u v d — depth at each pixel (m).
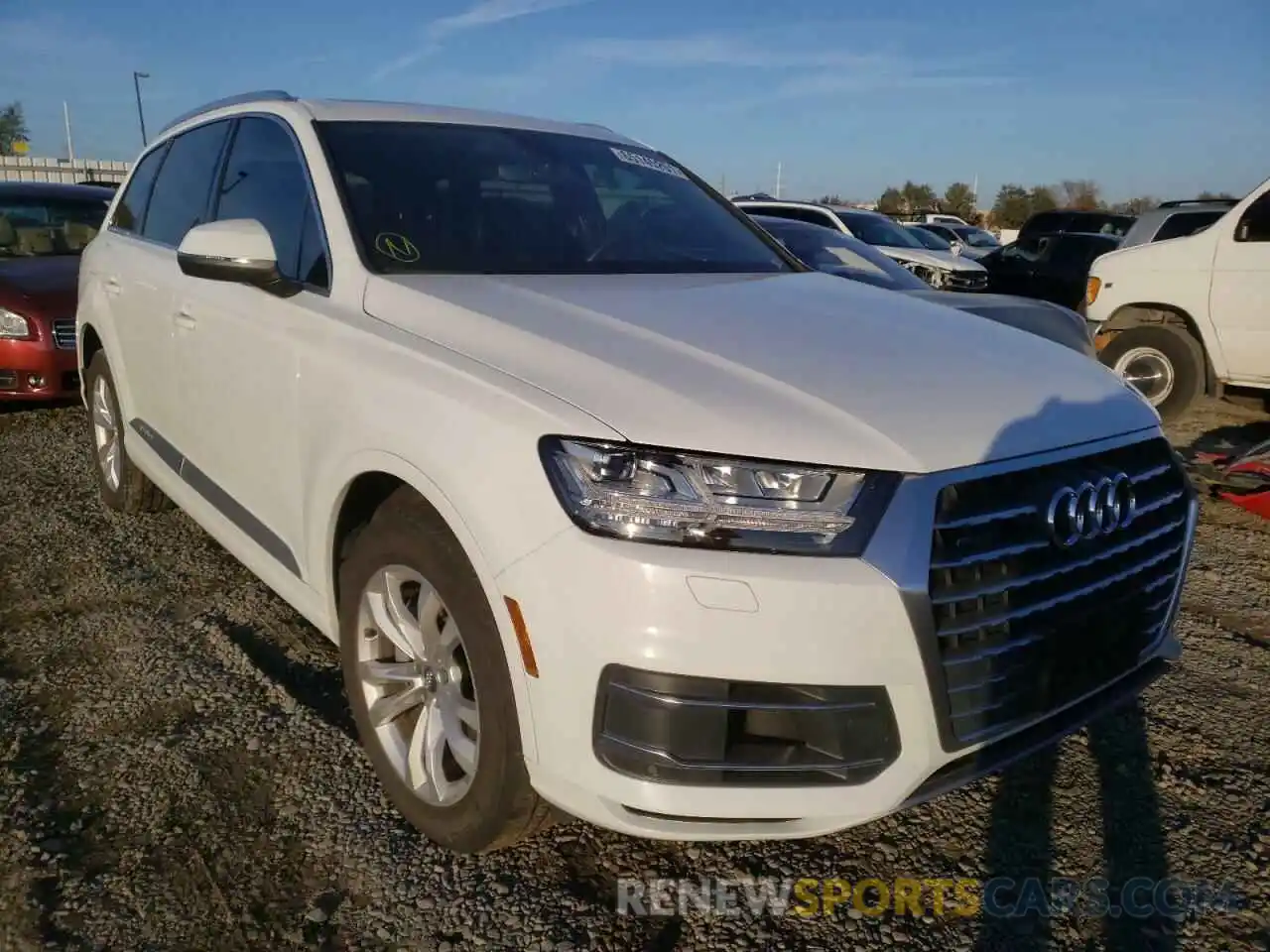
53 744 2.96
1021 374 2.52
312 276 3.04
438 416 2.27
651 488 1.98
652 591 1.92
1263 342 7.77
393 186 3.16
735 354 2.34
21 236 7.69
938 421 2.15
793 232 6.77
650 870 2.53
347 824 2.64
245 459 3.22
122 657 3.47
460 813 2.37
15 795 2.70
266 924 2.30
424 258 2.98
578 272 3.13
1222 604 4.36
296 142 3.31
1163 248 8.23
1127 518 2.37
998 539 2.10
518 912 2.36
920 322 2.86
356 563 2.57
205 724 3.07
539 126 3.85
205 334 3.39
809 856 2.61
